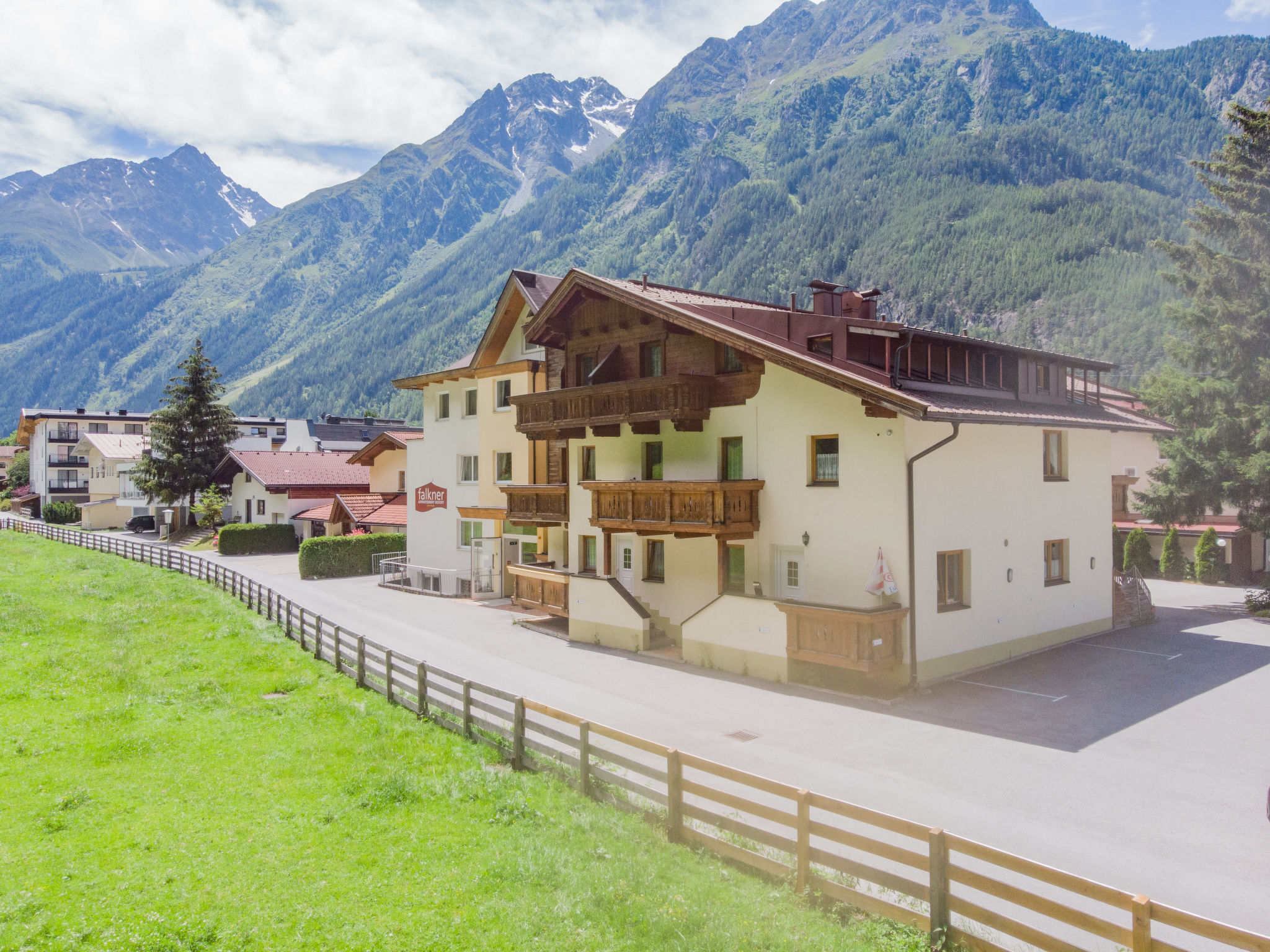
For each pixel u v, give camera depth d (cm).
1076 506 2477
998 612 2147
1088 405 2741
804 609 1917
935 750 1482
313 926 851
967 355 2298
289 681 1917
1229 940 633
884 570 1897
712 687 1961
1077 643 2397
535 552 3294
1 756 1341
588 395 2541
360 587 3819
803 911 880
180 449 6019
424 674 1648
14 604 2827
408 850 1036
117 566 4306
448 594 3528
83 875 943
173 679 1928
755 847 1045
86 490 9175
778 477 2162
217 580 3578
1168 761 1420
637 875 952
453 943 821
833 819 1202
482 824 1119
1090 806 1230
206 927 835
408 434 4912
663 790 1312
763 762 1429
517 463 3309
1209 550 3719
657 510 2330
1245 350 3064
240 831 1082
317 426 8088
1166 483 3198
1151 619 2758
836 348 2042
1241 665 2111
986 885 780
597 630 2498
